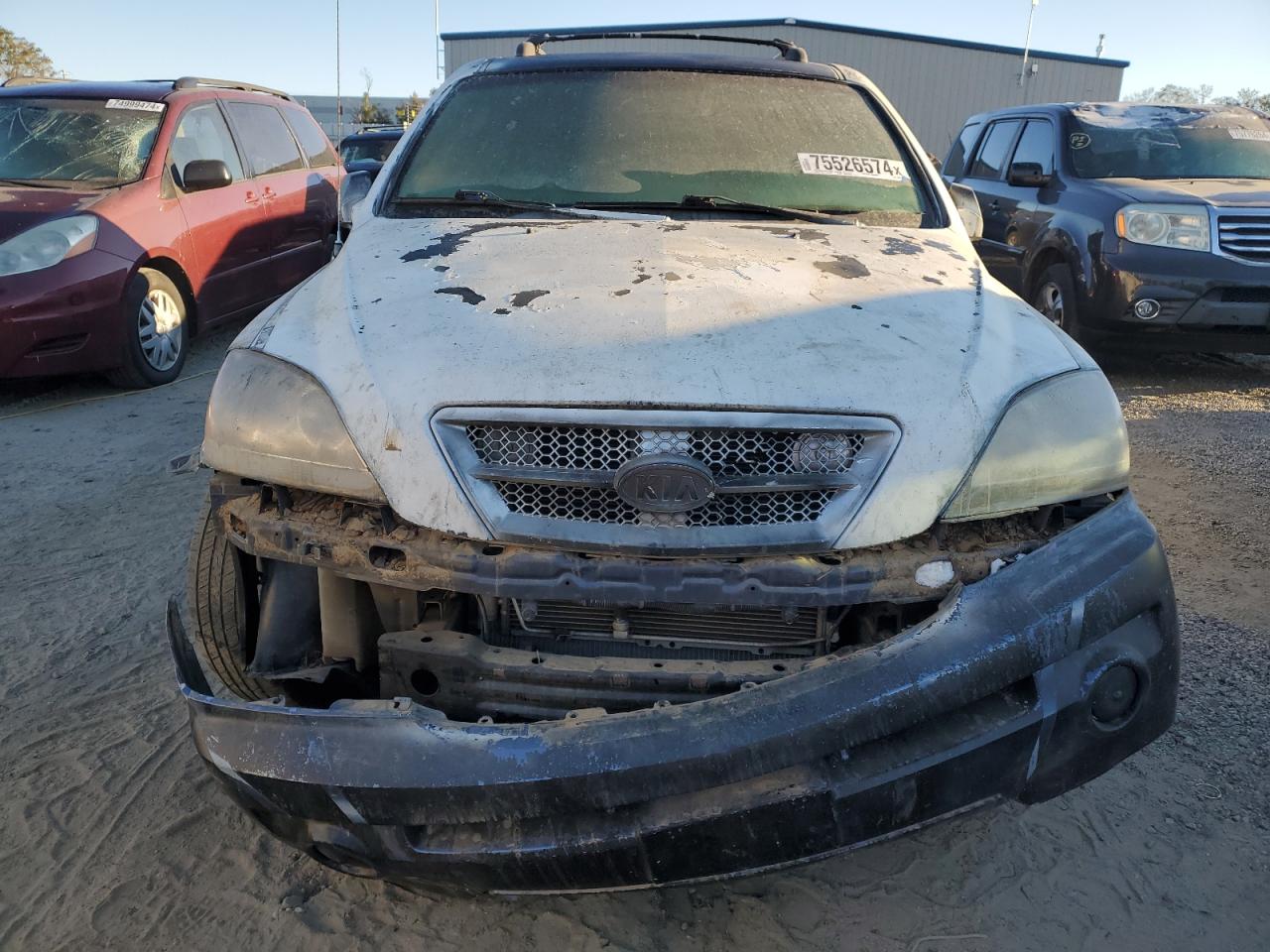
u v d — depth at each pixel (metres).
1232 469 4.72
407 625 1.99
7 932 1.99
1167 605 1.85
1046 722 1.71
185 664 1.86
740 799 1.58
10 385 6.22
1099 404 1.99
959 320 2.10
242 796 1.72
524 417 1.74
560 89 3.16
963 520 1.79
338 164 8.74
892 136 3.13
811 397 1.77
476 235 2.50
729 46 22.67
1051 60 26.16
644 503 1.70
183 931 2.00
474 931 2.01
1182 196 6.01
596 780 1.56
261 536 1.88
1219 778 2.47
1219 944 1.98
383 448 1.79
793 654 1.92
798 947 1.97
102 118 6.46
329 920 2.03
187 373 6.60
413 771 1.58
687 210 2.79
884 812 1.64
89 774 2.48
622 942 1.98
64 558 3.72
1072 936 2.00
